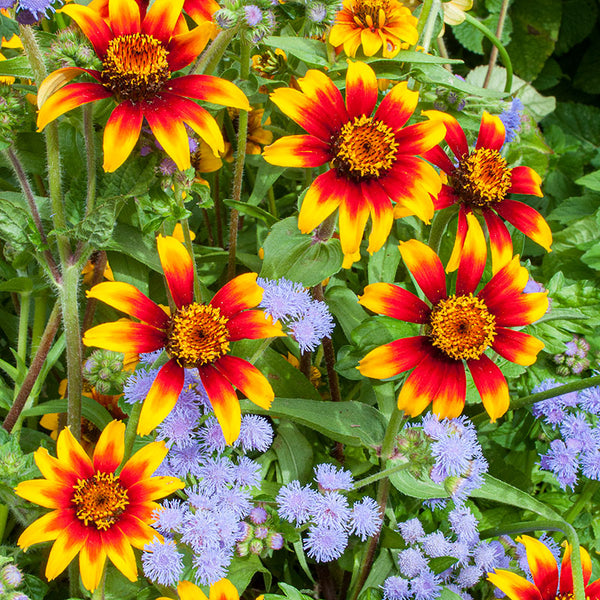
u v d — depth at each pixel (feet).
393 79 1.41
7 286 1.32
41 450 1.14
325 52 1.41
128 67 1.15
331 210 1.16
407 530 1.26
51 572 1.12
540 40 2.42
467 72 2.37
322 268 1.29
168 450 1.17
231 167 1.62
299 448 1.33
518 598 1.18
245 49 1.37
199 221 1.62
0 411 1.39
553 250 1.74
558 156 2.08
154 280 1.46
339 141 1.18
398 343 1.16
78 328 1.23
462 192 1.28
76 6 1.18
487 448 1.45
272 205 1.60
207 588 1.20
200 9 1.33
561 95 2.63
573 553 1.15
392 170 1.19
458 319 1.16
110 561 1.22
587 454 1.33
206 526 1.14
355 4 1.39
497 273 1.20
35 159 1.37
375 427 1.27
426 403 1.14
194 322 1.13
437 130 1.20
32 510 1.22
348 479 1.20
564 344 1.46
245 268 1.57
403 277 1.56
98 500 1.14
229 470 1.19
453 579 1.28
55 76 1.14
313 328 1.20
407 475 1.26
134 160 1.22
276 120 1.58
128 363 1.27
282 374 1.34
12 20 1.13
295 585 1.35
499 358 1.43
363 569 1.26
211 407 1.17
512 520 1.40
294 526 1.23
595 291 1.49
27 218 1.20
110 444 1.16
